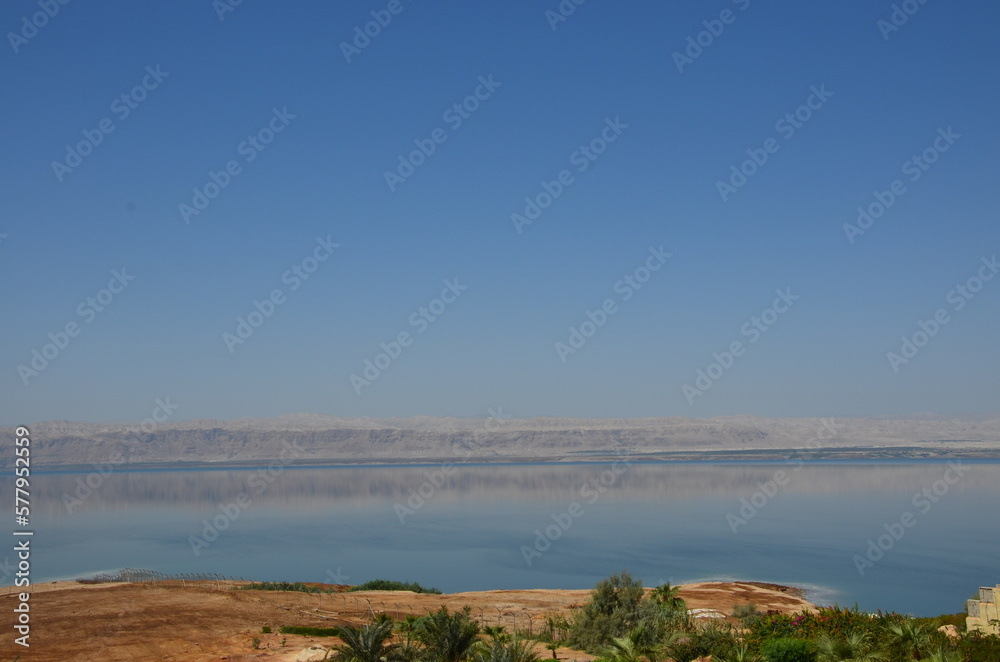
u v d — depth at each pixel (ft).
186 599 192.44
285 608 182.50
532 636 147.23
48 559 363.76
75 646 136.87
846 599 253.03
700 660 110.42
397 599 209.56
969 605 107.65
